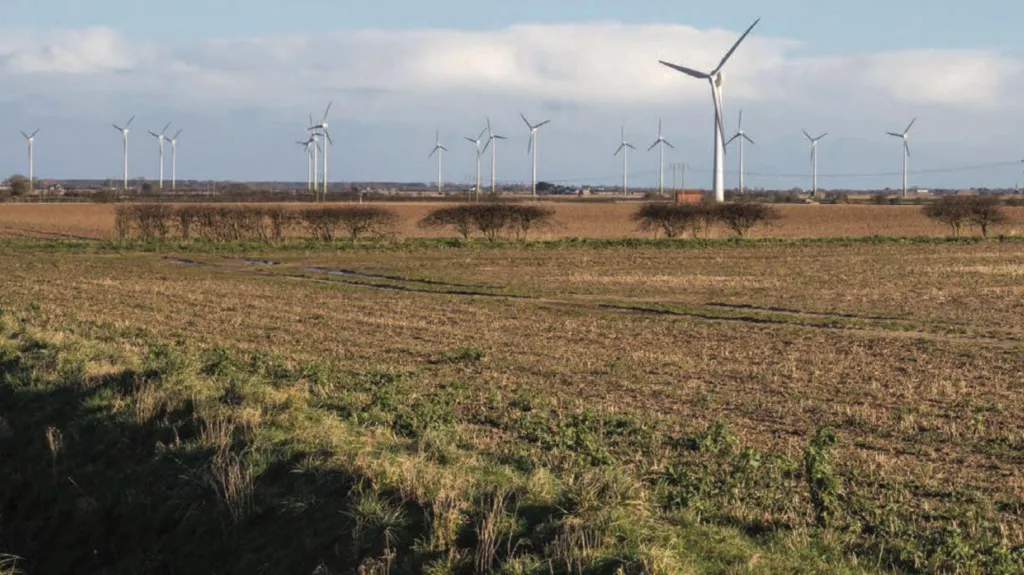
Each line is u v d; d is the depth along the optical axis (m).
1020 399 18.83
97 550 13.59
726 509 11.66
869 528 11.33
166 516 13.33
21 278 43.34
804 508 11.83
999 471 13.88
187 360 19.66
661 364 22.56
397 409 16.73
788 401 18.42
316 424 15.00
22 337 23.22
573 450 14.32
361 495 11.78
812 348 25.09
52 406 17.84
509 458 13.68
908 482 13.17
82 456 15.80
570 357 23.42
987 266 50.38
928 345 25.59
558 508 10.80
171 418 15.91
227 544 12.27
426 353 24.09
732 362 22.88
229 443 14.14
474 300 36.22
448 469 12.33
